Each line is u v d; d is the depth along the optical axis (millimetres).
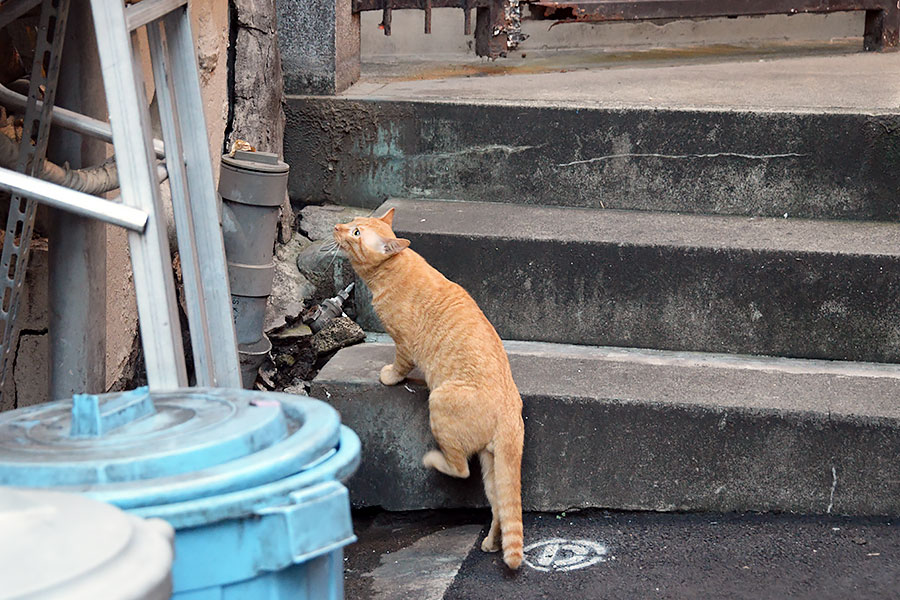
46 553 1030
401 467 3693
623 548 3316
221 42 4223
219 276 2594
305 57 4922
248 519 1394
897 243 4102
